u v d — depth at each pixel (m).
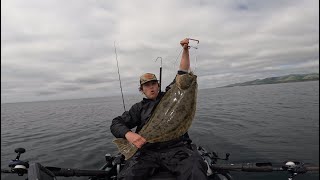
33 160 11.45
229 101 35.94
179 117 4.50
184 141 5.27
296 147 10.60
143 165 4.66
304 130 13.61
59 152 12.38
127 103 49.44
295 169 5.09
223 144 11.64
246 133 13.66
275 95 42.62
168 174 4.73
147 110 5.15
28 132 19.75
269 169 5.26
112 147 12.24
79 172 5.24
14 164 4.89
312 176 7.65
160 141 4.64
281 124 15.63
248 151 10.40
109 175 5.78
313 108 21.77
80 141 14.45
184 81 4.50
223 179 5.41
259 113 20.98
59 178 8.39
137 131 5.20
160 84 5.48
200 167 4.38
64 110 42.62
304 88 58.62
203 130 15.05
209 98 46.81
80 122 23.08
